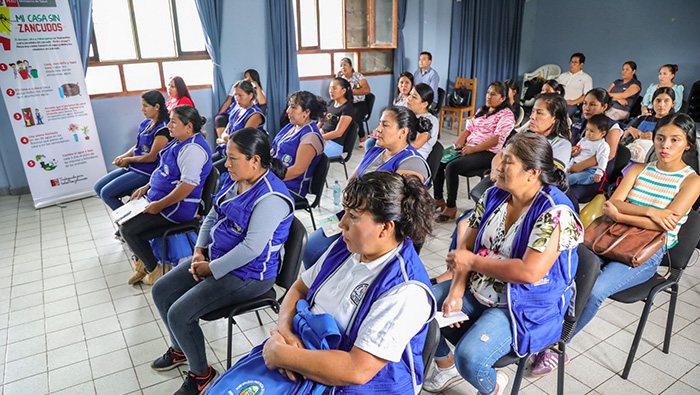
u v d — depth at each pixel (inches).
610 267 76.6
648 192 81.4
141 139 135.3
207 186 107.3
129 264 124.5
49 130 166.7
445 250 128.0
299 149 119.4
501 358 60.3
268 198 71.6
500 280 58.7
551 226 55.7
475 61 289.6
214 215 82.6
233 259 70.7
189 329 71.4
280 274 77.3
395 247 44.9
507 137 139.3
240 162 71.6
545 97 105.1
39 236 143.4
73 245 136.6
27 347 91.5
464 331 65.1
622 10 274.2
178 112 102.7
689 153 89.9
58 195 172.2
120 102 197.0
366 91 235.8
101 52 191.3
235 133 72.7
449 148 154.3
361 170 101.4
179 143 105.7
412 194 43.1
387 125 92.3
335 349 44.2
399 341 41.0
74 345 91.9
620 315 96.6
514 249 59.3
